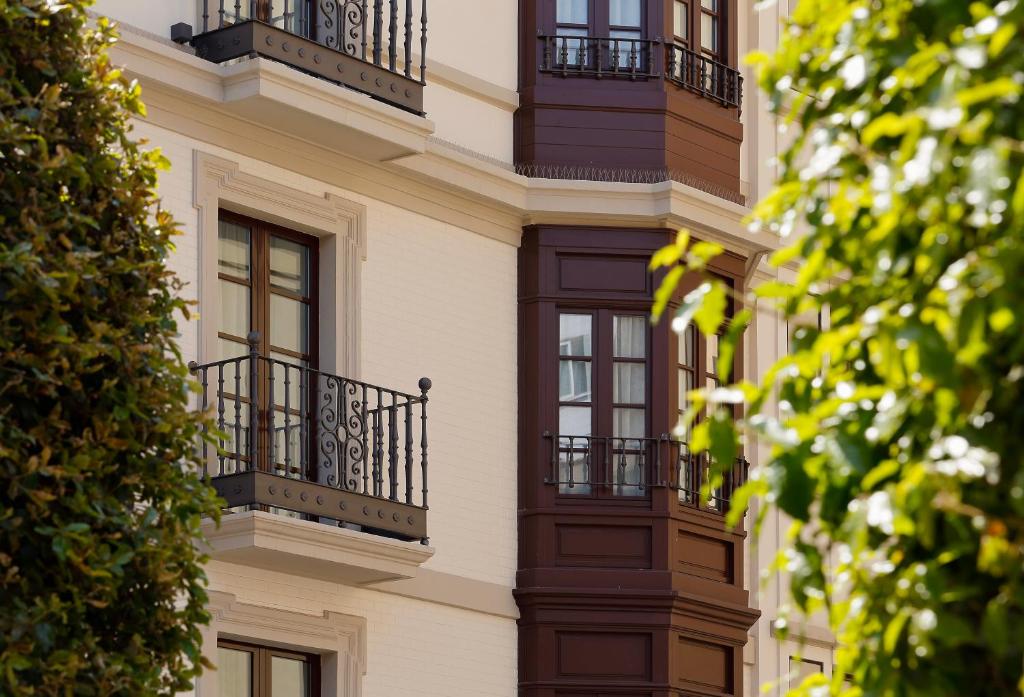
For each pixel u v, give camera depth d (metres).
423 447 18.11
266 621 17.25
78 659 9.68
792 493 5.29
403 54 19.39
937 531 5.25
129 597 10.27
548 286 20.27
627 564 19.97
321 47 17.72
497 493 19.81
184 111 17.14
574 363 20.30
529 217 20.34
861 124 5.44
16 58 10.66
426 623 18.89
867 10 5.58
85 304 10.30
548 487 19.94
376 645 18.34
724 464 5.49
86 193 10.66
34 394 10.02
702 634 20.33
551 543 19.86
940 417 5.02
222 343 17.59
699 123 21.14
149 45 16.61
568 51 20.86
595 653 19.77
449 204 19.67
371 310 18.80
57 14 10.77
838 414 5.37
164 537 10.27
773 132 22.94
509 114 20.62
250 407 16.59
